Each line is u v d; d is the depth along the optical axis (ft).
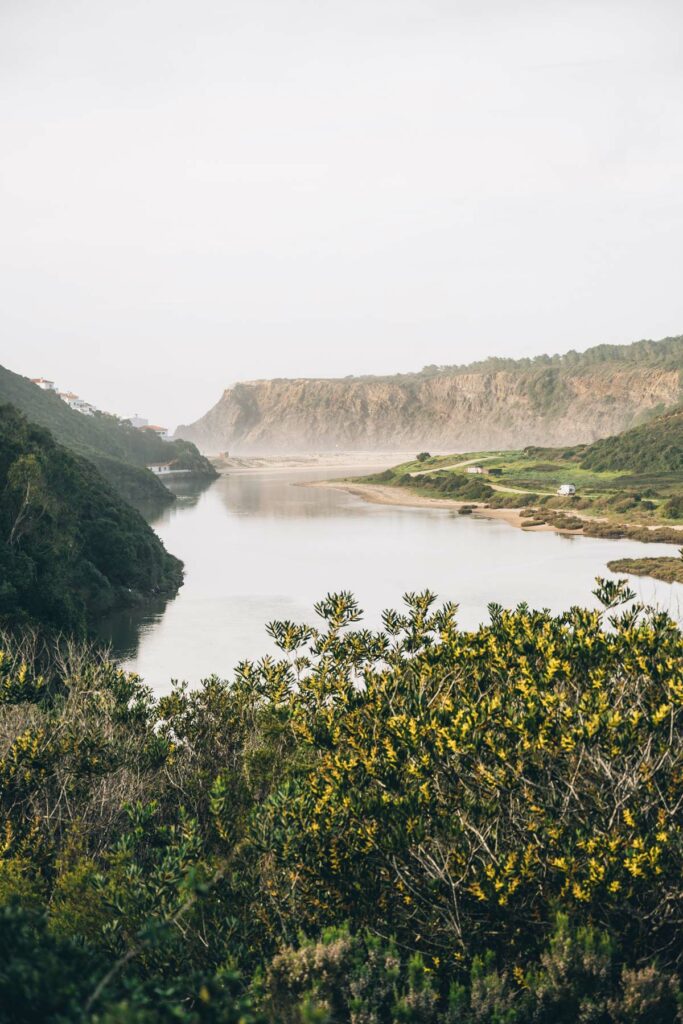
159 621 202.28
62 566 197.88
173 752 59.47
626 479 582.35
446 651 51.13
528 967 35.40
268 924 39.99
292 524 424.87
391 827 37.96
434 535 375.45
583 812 38.70
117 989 28.19
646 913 36.17
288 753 57.36
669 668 42.29
